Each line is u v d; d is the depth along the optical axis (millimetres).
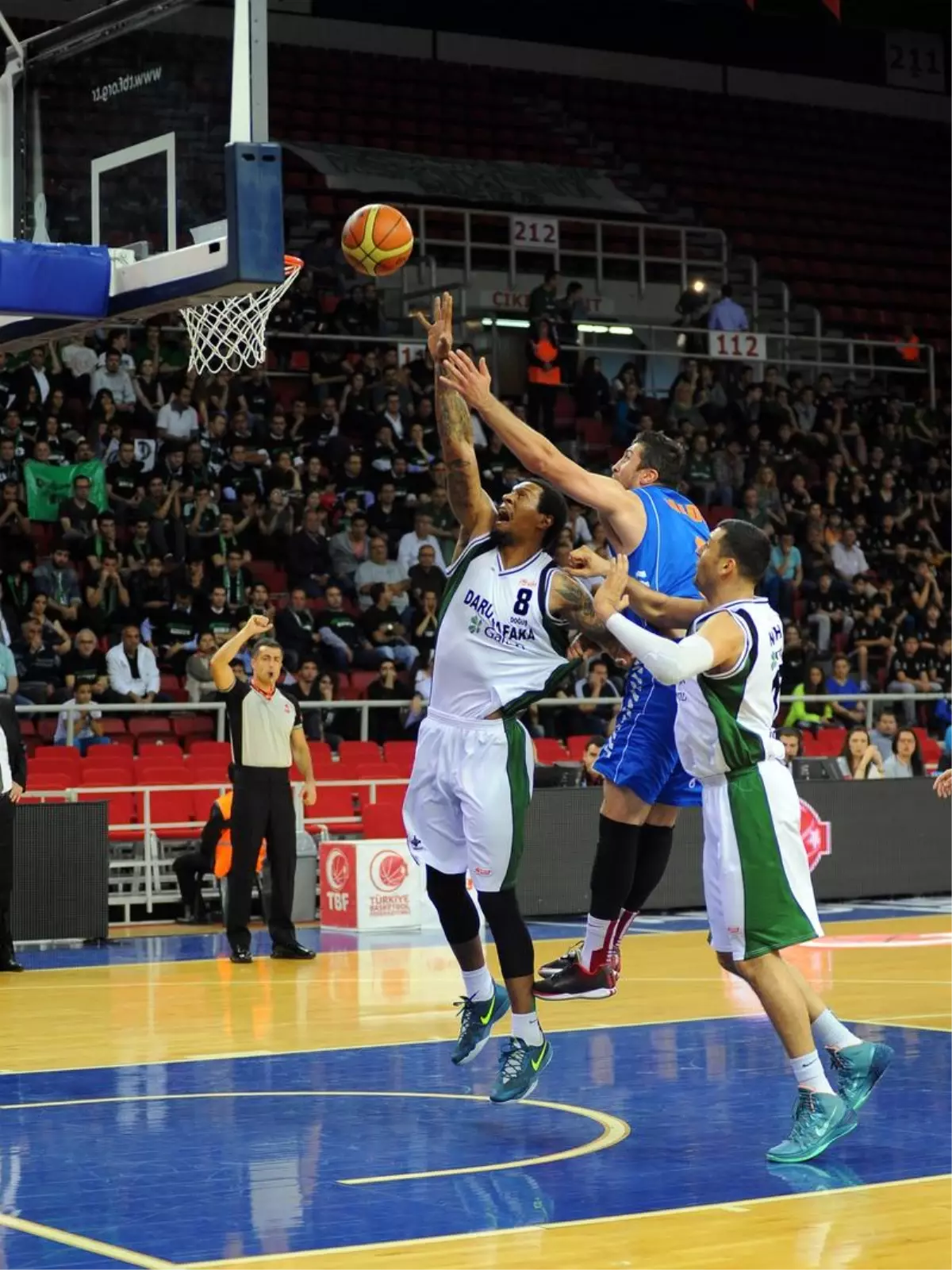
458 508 6395
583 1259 4363
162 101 7867
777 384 24359
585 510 20312
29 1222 4773
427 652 17734
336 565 18578
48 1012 8984
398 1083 6930
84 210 8305
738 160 29125
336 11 27312
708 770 5766
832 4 25594
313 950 11930
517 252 25469
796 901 5684
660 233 27203
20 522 17391
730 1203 4953
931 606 21531
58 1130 6031
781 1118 6191
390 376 21297
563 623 6203
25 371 18438
